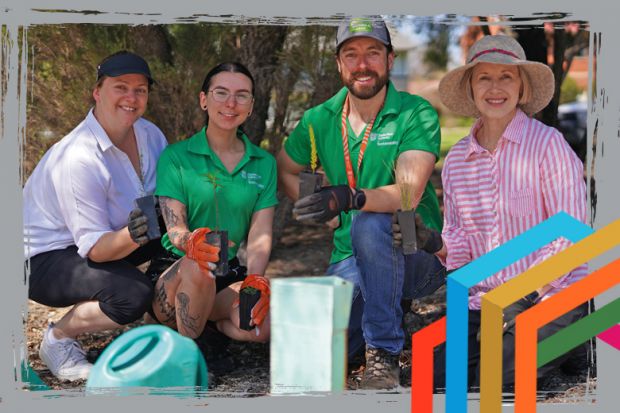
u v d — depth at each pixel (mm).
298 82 6277
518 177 4242
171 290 4422
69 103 5648
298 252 7215
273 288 2619
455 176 4379
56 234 4586
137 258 4828
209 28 5836
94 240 4398
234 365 4680
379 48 4430
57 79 5625
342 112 4652
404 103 4605
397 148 4539
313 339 2592
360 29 4387
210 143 4574
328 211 4086
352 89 4477
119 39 5668
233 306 4512
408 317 5461
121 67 4453
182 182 4504
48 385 4426
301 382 2604
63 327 4578
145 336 2984
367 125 4578
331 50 5973
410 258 4465
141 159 4711
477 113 4570
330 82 6004
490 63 4223
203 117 5891
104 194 4516
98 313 4492
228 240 4289
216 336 4695
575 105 11367
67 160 4469
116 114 4520
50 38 5531
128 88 4488
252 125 6273
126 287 4441
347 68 4457
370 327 4297
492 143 4316
